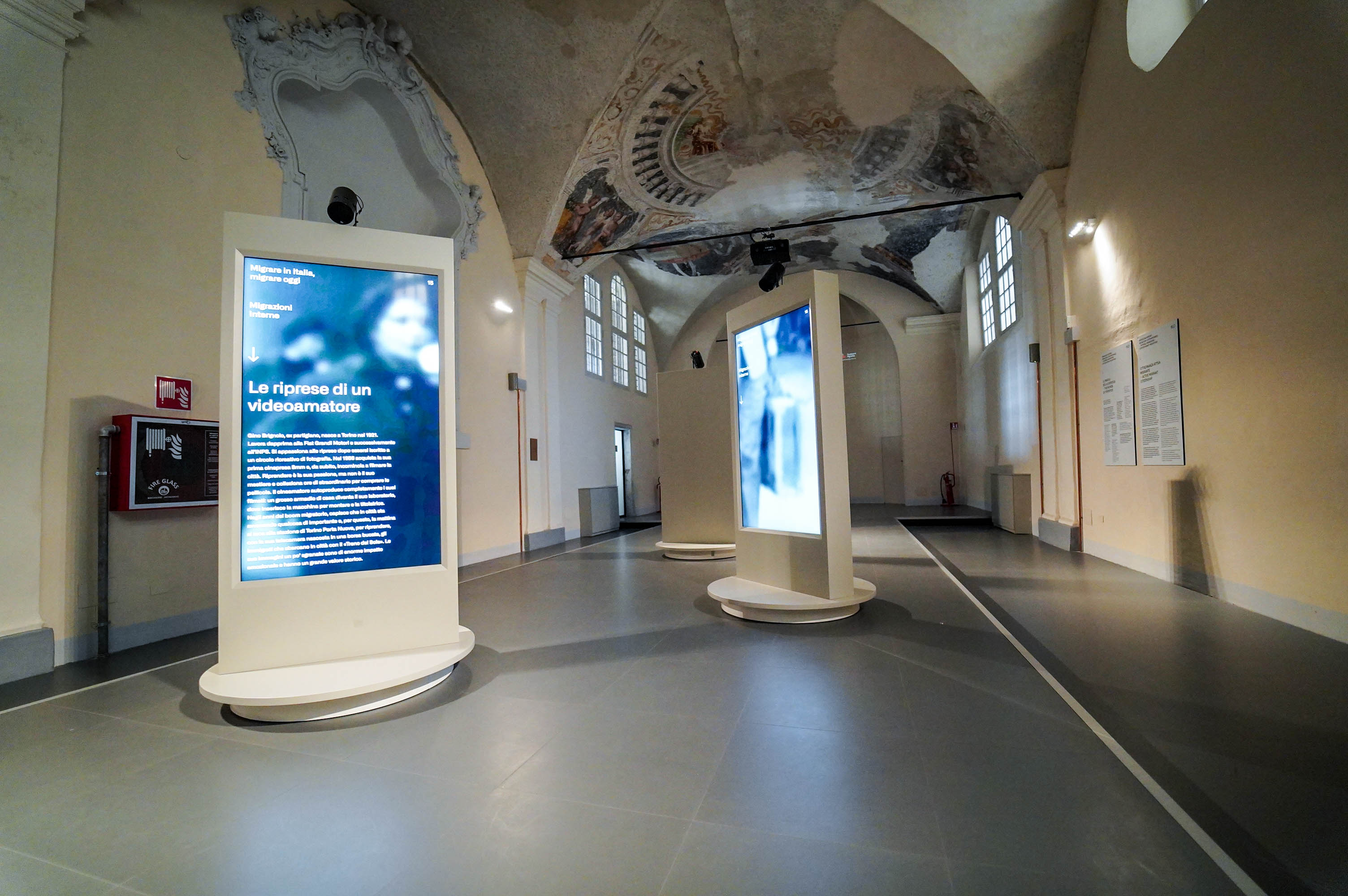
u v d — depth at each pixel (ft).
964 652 12.72
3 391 12.67
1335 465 12.67
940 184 34.83
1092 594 18.10
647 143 32.78
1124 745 8.35
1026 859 5.91
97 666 13.43
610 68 27.76
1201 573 17.80
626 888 5.62
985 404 45.80
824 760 8.13
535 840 6.47
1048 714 9.49
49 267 13.42
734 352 19.36
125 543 14.94
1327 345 12.65
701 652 13.34
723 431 29.30
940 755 8.21
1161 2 19.95
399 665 10.98
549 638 14.87
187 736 9.52
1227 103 15.47
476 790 7.59
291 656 11.06
